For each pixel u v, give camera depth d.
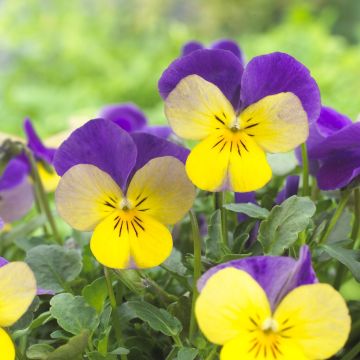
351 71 1.36
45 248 0.42
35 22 1.96
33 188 0.53
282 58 0.39
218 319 0.35
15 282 0.36
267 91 0.39
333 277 0.48
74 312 0.38
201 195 0.46
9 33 1.94
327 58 1.54
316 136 0.43
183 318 0.40
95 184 0.38
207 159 0.38
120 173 0.39
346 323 0.35
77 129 0.39
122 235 0.38
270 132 0.38
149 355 0.41
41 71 1.85
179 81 0.39
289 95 0.38
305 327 0.35
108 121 0.39
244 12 2.82
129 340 0.41
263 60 0.39
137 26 2.33
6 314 0.36
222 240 0.41
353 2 2.85
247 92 0.39
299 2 2.83
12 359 0.36
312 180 0.47
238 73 0.39
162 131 0.47
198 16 2.79
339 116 0.43
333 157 0.42
